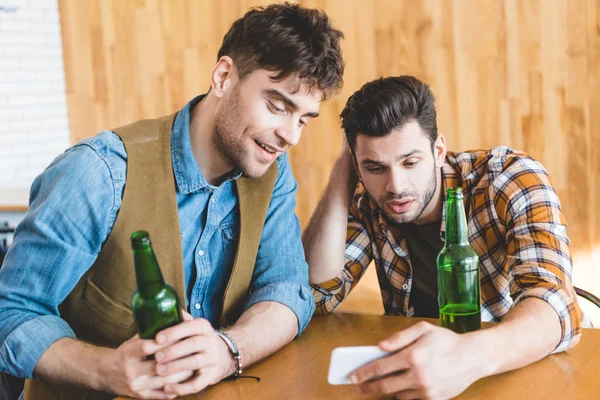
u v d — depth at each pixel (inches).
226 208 58.3
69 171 52.2
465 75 110.9
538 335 46.6
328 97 53.8
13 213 119.2
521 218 59.3
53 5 140.0
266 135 52.9
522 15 106.5
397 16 112.5
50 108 143.3
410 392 41.9
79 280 55.2
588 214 107.7
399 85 60.1
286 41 50.4
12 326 48.9
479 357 43.1
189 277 57.7
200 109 56.8
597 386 43.3
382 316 59.6
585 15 103.3
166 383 44.3
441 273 50.6
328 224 65.9
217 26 122.4
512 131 110.1
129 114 130.3
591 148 106.2
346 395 43.9
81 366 46.0
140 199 53.8
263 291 56.8
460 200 50.1
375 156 60.2
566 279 54.2
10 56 139.6
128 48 128.1
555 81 106.6
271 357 51.3
